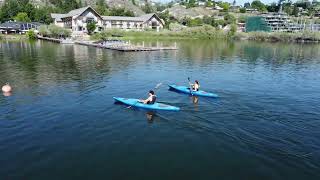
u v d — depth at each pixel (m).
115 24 124.44
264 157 14.45
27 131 17.11
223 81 31.59
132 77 32.81
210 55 55.53
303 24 136.75
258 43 91.25
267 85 29.83
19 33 112.62
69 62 43.78
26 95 24.39
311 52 64.56
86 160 14.12
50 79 30.98
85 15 113.25
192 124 18.38
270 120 19.23
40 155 14.46
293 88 28.70
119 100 22.27
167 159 14.30
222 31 115.50
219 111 20.84
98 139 16.25
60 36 96.81
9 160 13.97
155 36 108.88
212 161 14.14
